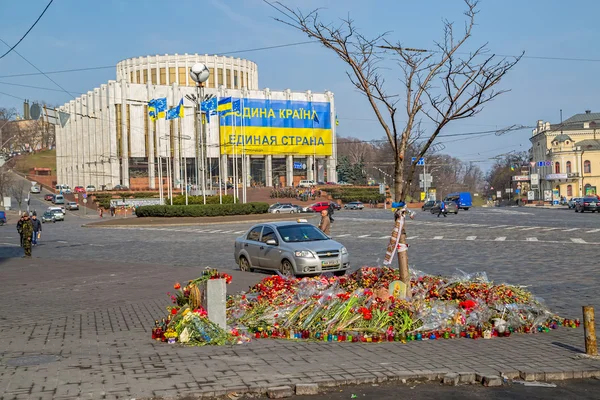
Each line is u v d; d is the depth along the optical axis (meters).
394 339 9.11
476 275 11.45
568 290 14.05
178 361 7.82
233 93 106.25
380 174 147.25
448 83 10.76
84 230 50.72
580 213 64.81
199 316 9.25
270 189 108.44
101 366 7.58
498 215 59.94
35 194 123.00
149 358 8.02
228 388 6.54
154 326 10.53
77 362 7.82
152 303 13.33
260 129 105.62
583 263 18.97
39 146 163.75
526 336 9.42
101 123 102.94
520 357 7.95
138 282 16.98
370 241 30.86
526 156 143.75
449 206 62.09
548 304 12.36
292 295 10.41
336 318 9.43
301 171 124.38
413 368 7.36
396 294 10.08
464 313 9.61
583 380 7.16
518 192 130.25
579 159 103.88
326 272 17.86
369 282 11.02
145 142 101.69
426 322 9.40
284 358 7.96
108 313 12.14
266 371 7.26
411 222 46.44
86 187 105.56
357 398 6.47
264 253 18.34
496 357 7.95
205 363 7.70
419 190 132.00
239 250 19.50
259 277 16.95
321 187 108.06
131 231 46.78
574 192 104.62
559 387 6.88
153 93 101.69
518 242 27.11
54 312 12.42
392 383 7.01
